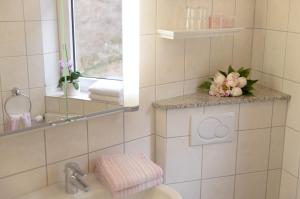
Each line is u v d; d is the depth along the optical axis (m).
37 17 1.27
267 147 1.87
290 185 1.88
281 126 1.86
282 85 1.86
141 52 1.62
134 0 1.55
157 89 1.72
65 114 1.39
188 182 1.77
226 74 1.86
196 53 1.82
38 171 1.39
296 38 1.74
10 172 1.32
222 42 1.90
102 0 1.44
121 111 1.56
